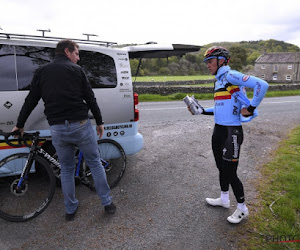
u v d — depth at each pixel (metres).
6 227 2.49
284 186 3.24
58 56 2.33
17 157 2.66
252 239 2.31
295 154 4.48
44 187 3.17
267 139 5.61
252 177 3.60
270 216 2.63
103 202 2.69
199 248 2.22
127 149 3.43
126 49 3.35
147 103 12.70
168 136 5.81
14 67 2.75
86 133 2.42
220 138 2.57
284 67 66.38
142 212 2.78
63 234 2.40
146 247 2.23
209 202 2.90
